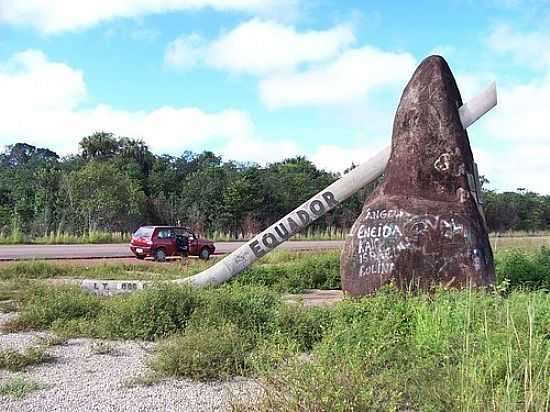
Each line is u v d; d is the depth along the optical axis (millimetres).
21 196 43938
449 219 11328
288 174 54844
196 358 7430
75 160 57906
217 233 42906
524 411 4836
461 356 6168
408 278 11203
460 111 12367
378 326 8070
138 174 52469
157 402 6379
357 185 13445
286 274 17156
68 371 7664
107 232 38875
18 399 6449
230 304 9875
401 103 12398
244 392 6449
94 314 10828
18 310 11789
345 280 11789
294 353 6559
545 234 54594
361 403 4797
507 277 13969
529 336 5895
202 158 61781
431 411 5258
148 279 16094
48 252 27281
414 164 11906
